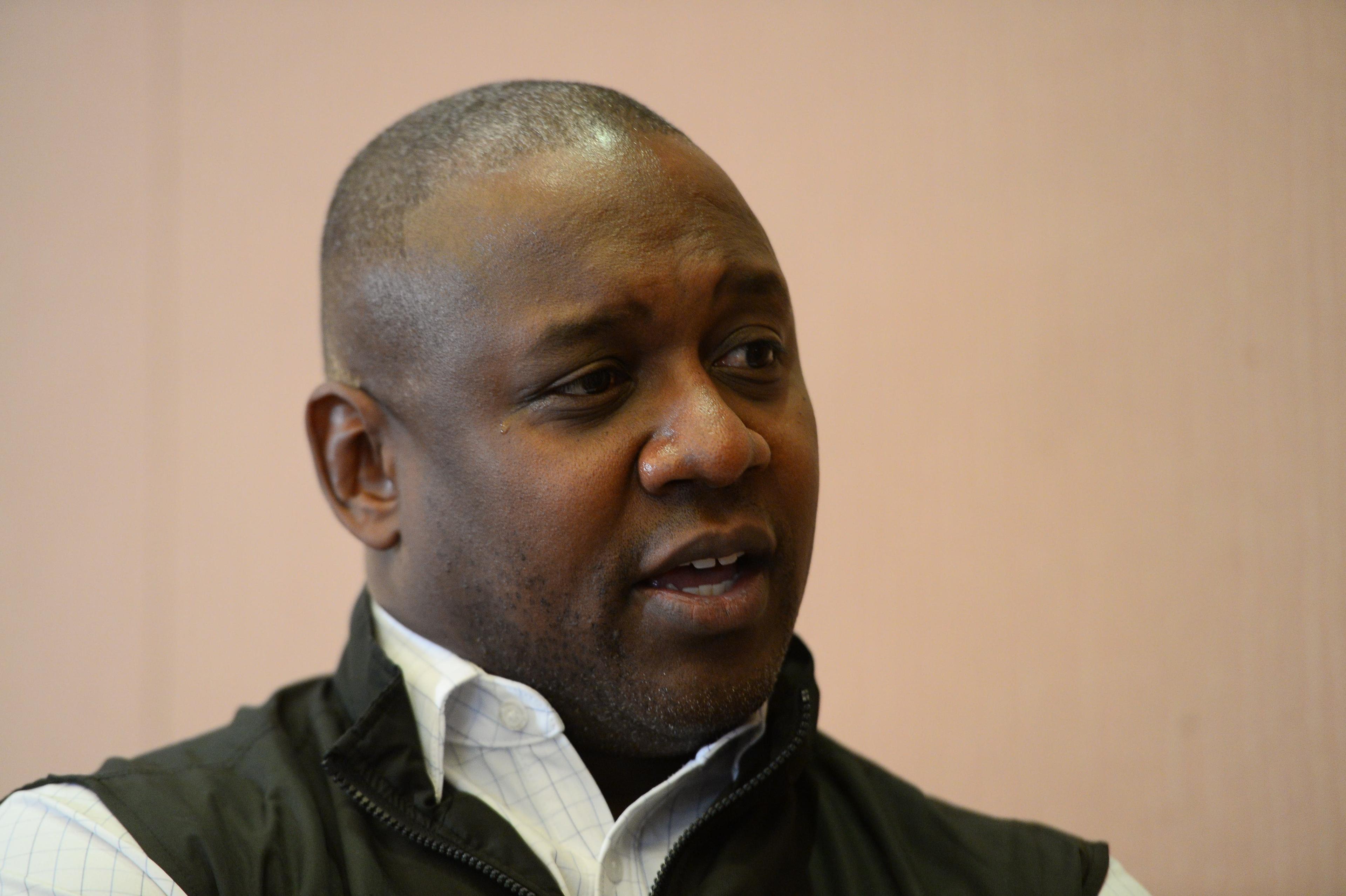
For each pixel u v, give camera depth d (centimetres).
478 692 174
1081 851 198
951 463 356
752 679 168
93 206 375
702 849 171
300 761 177
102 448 368
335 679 196
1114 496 351
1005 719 347
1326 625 345
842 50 372
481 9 381
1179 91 361
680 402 163
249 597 366
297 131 381
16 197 371
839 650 353
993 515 353
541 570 164
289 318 375
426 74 380
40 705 355
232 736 185
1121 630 347
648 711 166
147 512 368
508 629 168
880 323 361
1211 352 354
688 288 165
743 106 373
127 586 364
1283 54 360
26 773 351
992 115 366
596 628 163
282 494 370
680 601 163
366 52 383
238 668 363
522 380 163
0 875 156
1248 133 359
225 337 375
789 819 181
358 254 184
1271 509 349
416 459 174
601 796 173
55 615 359
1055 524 352
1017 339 357
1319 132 358
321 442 189
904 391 359
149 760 179
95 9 381
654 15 377
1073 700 346
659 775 180
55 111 376
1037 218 361
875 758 348
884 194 366
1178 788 342
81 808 162
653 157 174
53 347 369
